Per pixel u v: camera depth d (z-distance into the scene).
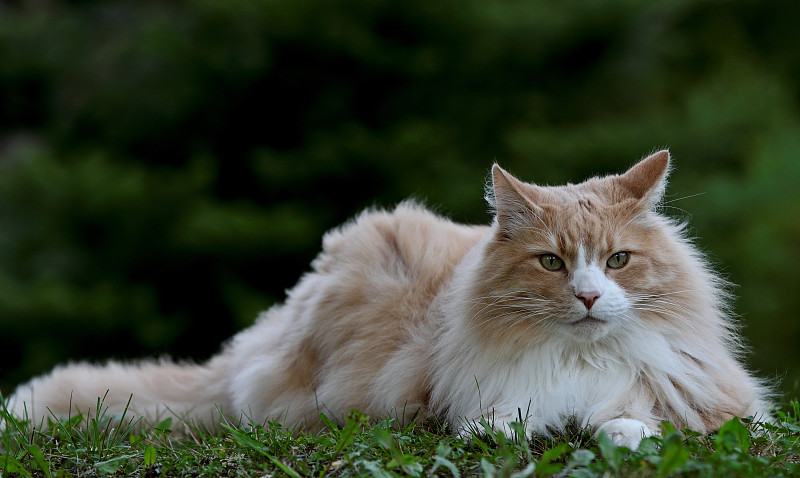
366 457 3.80
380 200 13.40
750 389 4.71
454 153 13.87
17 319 12.62
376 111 14.50
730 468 3.35
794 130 14.07
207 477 3.83
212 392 5.78
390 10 14.15
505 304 4.41
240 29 14.62
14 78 15.98
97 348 13.10
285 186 13.70
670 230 4.73
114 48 15.99
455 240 5.39
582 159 13.34
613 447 3.38
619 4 14.10
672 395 4.34
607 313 4.22
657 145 13.48
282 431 4.60
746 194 12.90
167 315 13.63
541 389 4.42
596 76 14.95
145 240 13.61
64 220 13.69
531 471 3.35
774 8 18.36
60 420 4.92
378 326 5.07
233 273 13.55
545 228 4.39
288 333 5.46
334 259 5.54
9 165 14.51
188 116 14.89
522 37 14.37
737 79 14.94
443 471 3.68
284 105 14.88
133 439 4.66
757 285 13.00
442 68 14.37
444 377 4.62
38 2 17.89
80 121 15.62
